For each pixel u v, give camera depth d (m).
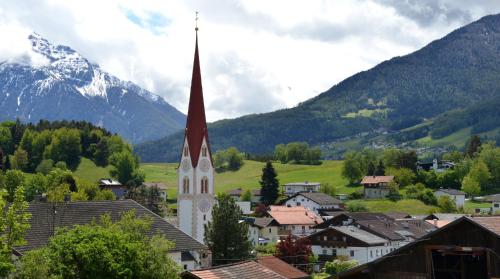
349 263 121.12
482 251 39.50
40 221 77.31
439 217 194.75
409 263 41.41
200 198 136.62
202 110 137.50
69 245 51.59
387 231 154.25
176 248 85.44
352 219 169.00
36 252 49.53
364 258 141.38
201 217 136.88
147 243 57.94
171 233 87.44
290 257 120.62
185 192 137.38
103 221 70.50
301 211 193.88
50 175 81.88
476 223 38.88
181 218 137.88
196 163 136.38
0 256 44.69
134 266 52.81
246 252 110.81
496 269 38.34
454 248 39.59
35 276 48.03
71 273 50.75
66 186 80.06
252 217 191.00
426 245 40.78
